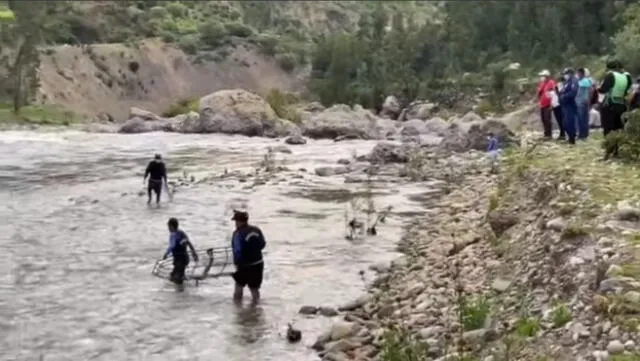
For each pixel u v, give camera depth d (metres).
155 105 134.12
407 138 59.47
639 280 10.53
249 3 185.00
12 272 19.22
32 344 14.02
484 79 93.38
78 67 129.62
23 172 39.47
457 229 22.14
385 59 115.25
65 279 18.58
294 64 152.38
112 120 118.00
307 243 22.31
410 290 15.90
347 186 33.69
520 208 18.25
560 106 26.09
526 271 13.75
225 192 32.16
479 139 44.38
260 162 43.28
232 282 18.27
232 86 144.00
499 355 10.48
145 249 21.89
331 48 127.19
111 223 25.75
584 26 87.12
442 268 17.30
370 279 18.27
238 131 67.25
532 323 10.91
